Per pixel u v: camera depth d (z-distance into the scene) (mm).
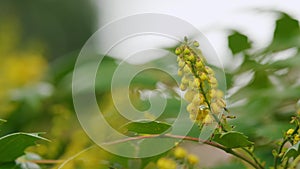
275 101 1500
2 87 1894
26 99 1793
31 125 1789
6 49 2350
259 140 1395
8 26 2561
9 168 1312
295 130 1227
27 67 2057
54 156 1508
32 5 6305
